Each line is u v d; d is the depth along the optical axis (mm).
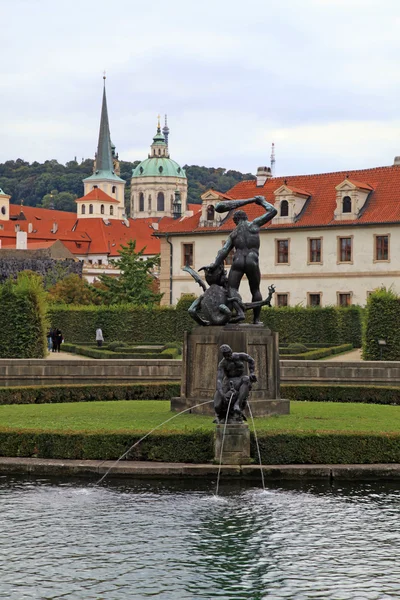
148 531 24859
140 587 21000
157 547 23562
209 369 38688
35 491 29016
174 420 37000
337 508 27141
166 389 50750
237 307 38750
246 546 23672
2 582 21250
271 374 39062
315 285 109938
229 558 22797
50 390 48812
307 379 56844
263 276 113625
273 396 39094
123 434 31969
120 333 94312
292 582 21281
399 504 27625
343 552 23219
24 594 20562
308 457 31359
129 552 23234
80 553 23156
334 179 114938
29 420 37750
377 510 26938
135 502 27734
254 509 27016
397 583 21188
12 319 67625
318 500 28062
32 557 22875
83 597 20438
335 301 108562
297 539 24219
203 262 117750
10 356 67562
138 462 31562
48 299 132250
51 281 169250
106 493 28766
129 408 43156
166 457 31641
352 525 25422
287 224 111500
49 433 32438
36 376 57875
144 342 93375
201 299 39125
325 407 43625
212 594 20562
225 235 115750
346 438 31469
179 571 21953
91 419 38062
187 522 25734
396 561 22562
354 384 56375
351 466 30859
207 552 23219
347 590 20797
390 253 104812
